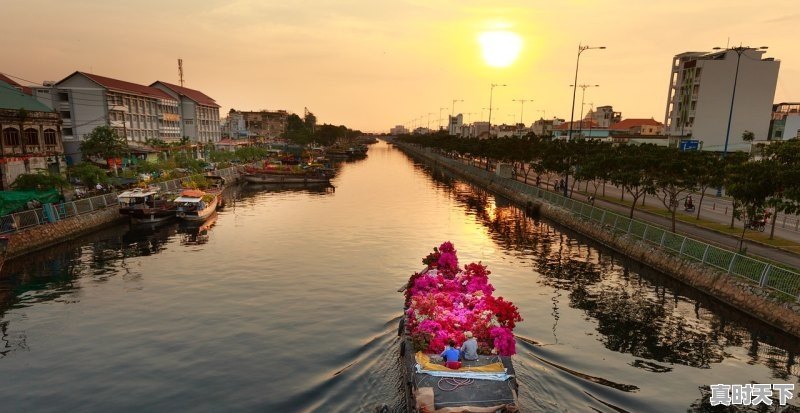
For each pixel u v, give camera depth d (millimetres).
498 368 13500
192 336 20281
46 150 48781
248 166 88688
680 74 98688
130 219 45562
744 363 18375
